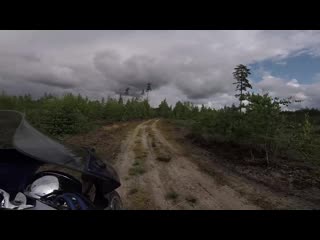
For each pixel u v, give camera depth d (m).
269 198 6.43
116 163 10.38
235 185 7.70
